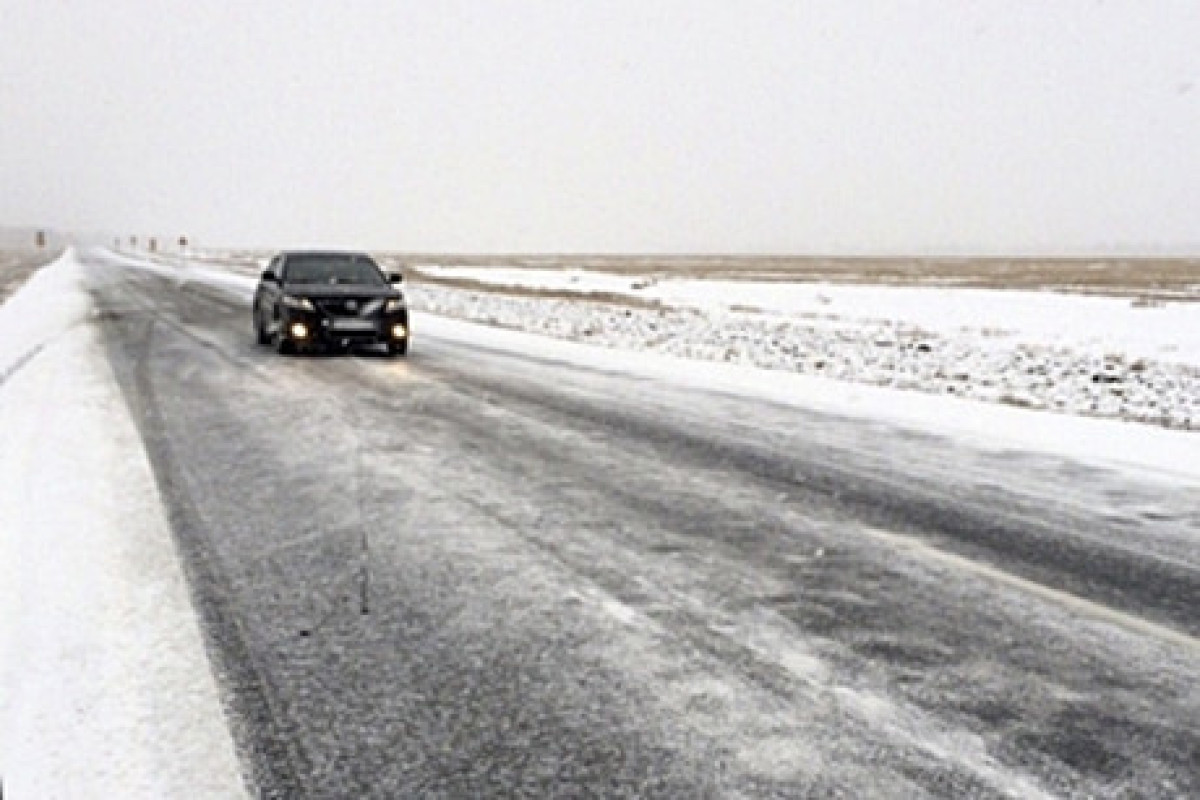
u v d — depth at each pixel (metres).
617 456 7.04
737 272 69.06
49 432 7.19
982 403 10.38
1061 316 26.59
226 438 7.26
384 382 10.79
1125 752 2.72
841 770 2.57
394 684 3.08
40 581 3.96
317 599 3.86
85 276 39.56
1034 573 4.44
